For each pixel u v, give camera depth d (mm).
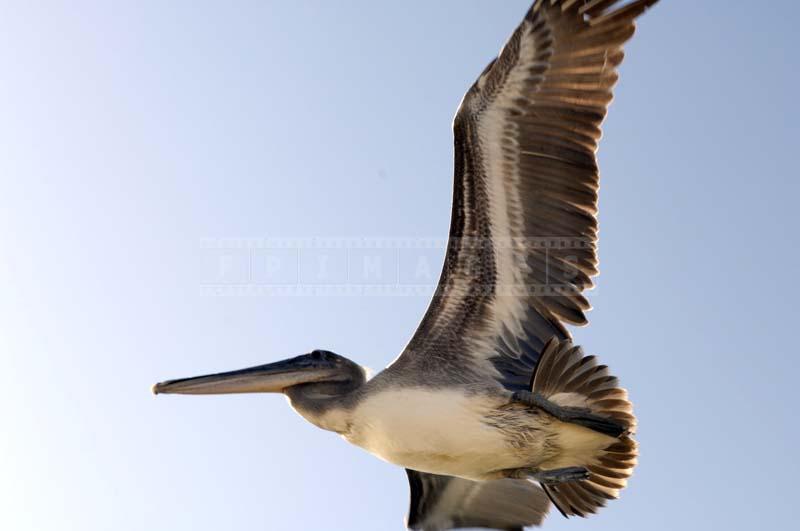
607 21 13422
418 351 14016
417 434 13727
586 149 13625
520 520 16062
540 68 13547
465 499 16234
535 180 13812
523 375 13977
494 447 13664
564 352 13367
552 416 13492
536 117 13648
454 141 13672
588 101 13562
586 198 13711
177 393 14453
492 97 13586
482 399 13664
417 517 16312
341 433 14180
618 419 13547
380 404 13797
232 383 14445
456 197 13828
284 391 14555
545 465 14000
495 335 14094
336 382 14422
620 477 14047
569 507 14461
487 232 13930
